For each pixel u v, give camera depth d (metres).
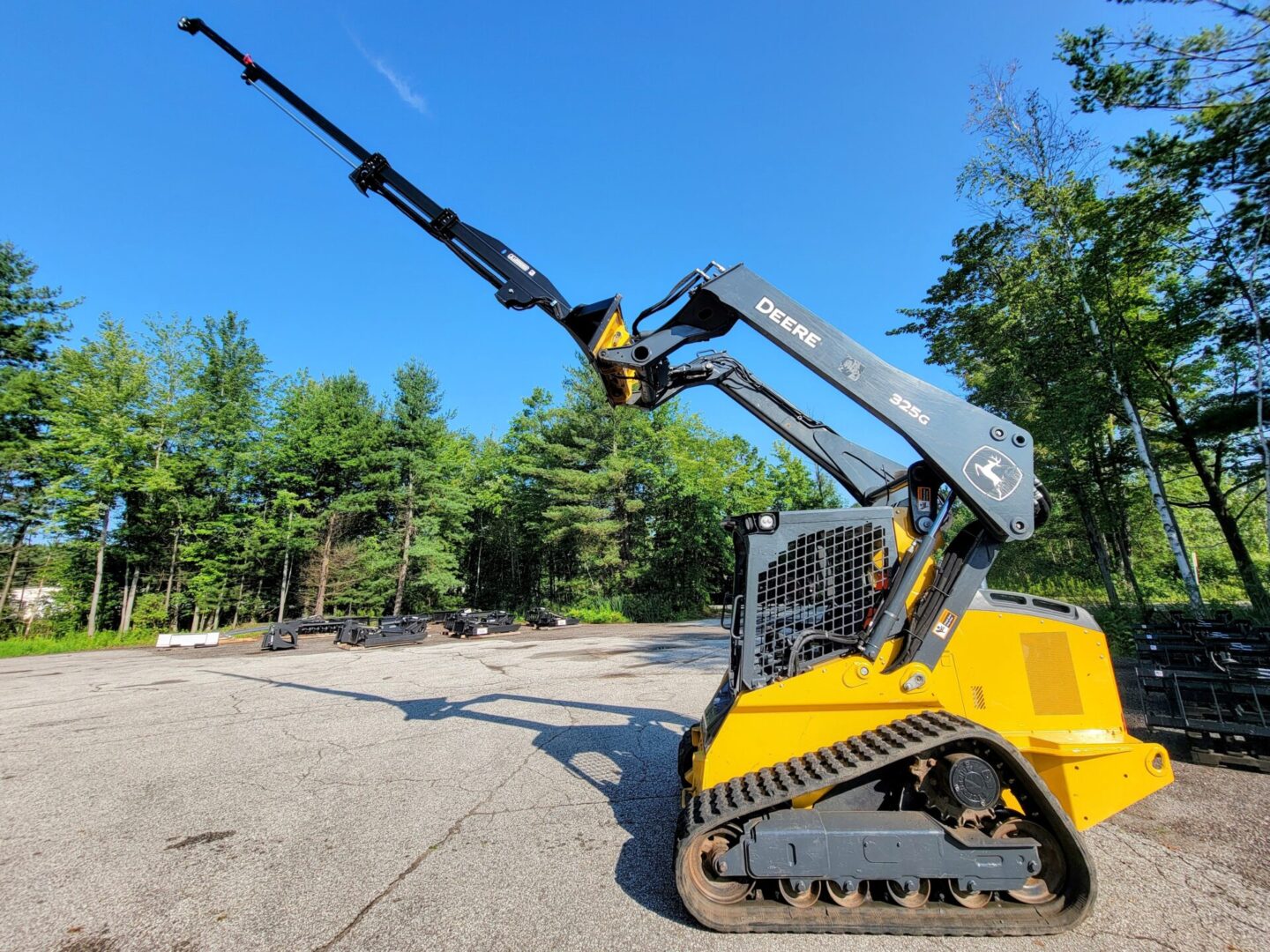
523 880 3.26
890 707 3.12
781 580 3.33
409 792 4.70
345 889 3.18
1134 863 3.32
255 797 4.65
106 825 4.12
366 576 30.20
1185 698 6.04
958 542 3.30
